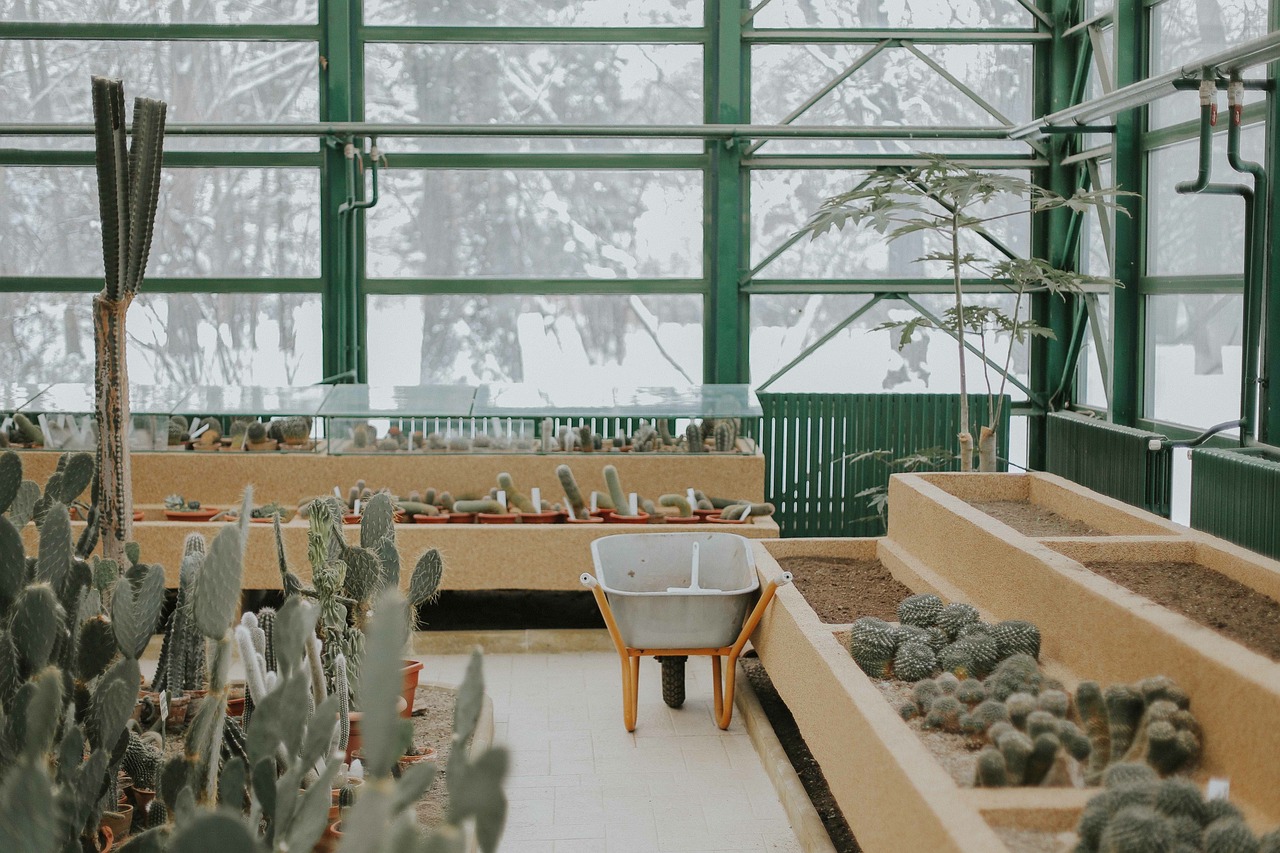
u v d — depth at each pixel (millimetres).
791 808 3559
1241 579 3232
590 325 8266
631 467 6676
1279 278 5367
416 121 8070
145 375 8172
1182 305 6508
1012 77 8094
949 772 2295
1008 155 8086
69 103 7977
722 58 7953
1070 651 2939
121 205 2803
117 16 7906
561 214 8156
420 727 3840
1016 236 8195
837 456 8203
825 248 8188
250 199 8031
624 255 8195
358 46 7984
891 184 5840
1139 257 6895
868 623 3156
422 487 6641
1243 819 1720
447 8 7988
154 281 8062
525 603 6512
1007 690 2617
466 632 5652
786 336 8273
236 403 6746
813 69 8078
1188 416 6492
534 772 4035
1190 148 6367
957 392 8320
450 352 8250
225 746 2203
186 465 6609
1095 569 3387
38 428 6508
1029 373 8305
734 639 4352
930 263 8219
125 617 1766
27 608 1614
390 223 8117
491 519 6020
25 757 973
